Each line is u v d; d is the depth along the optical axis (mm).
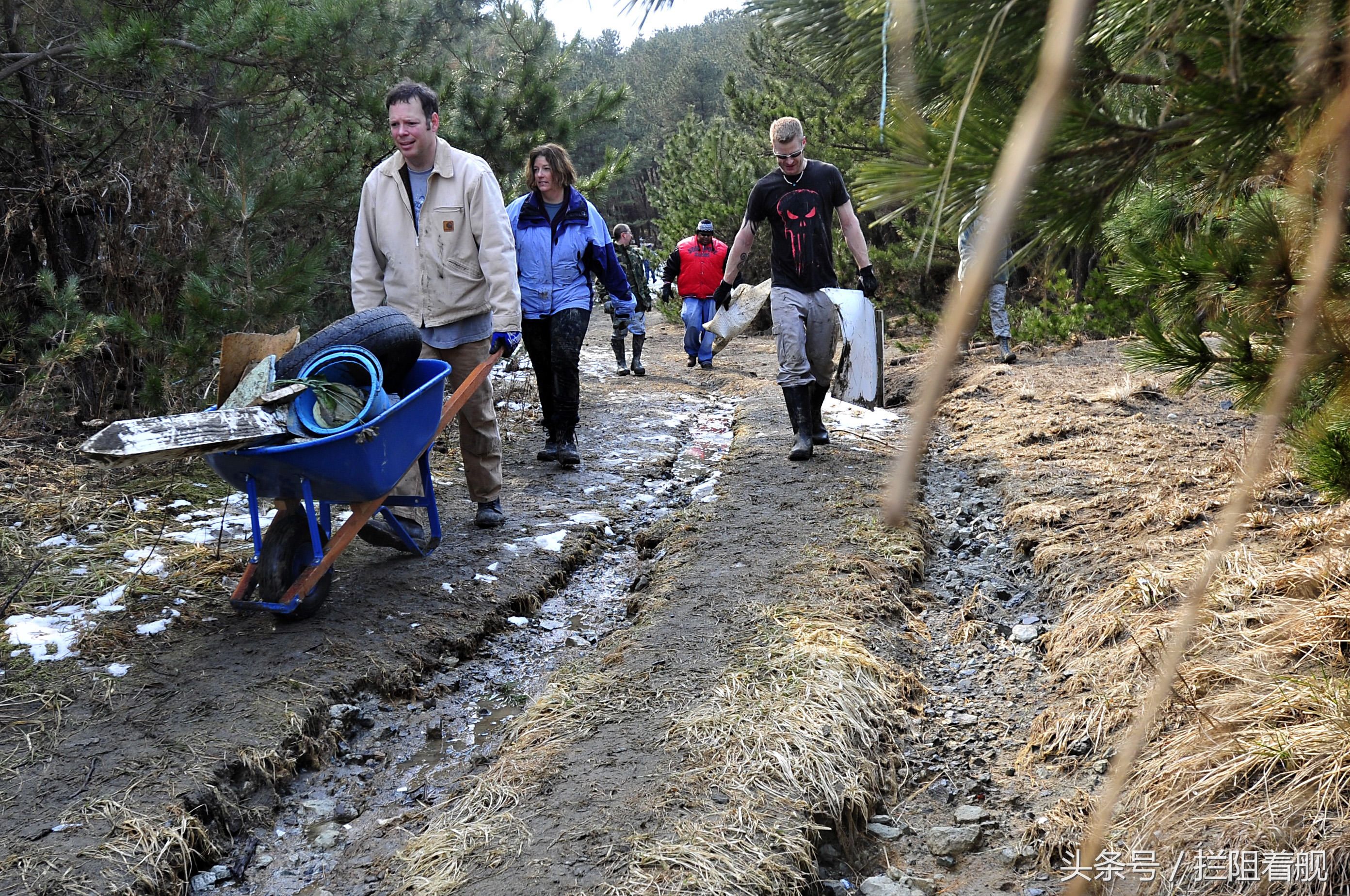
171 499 5652
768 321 16531
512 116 10148
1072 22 475
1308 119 1394
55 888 2625
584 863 2678
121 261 6305
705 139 19156
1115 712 3320
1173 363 2553
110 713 3465
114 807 2953
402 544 4980
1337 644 3223
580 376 11586
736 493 6105
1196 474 5359
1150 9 1365
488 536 5449
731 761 3100
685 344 12547
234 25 6785
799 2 1452
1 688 3590
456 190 5008
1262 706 3012
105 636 3988
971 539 5398
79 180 6465
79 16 7082
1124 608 3904
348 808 3205
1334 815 2551
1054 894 2646
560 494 6363
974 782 3238
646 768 3113
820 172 6527
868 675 3691
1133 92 1539
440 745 3617
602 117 10938
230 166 6633
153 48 6266
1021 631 4207
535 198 6555
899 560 4840
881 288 14992
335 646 4016
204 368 6340
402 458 4262
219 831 3037
